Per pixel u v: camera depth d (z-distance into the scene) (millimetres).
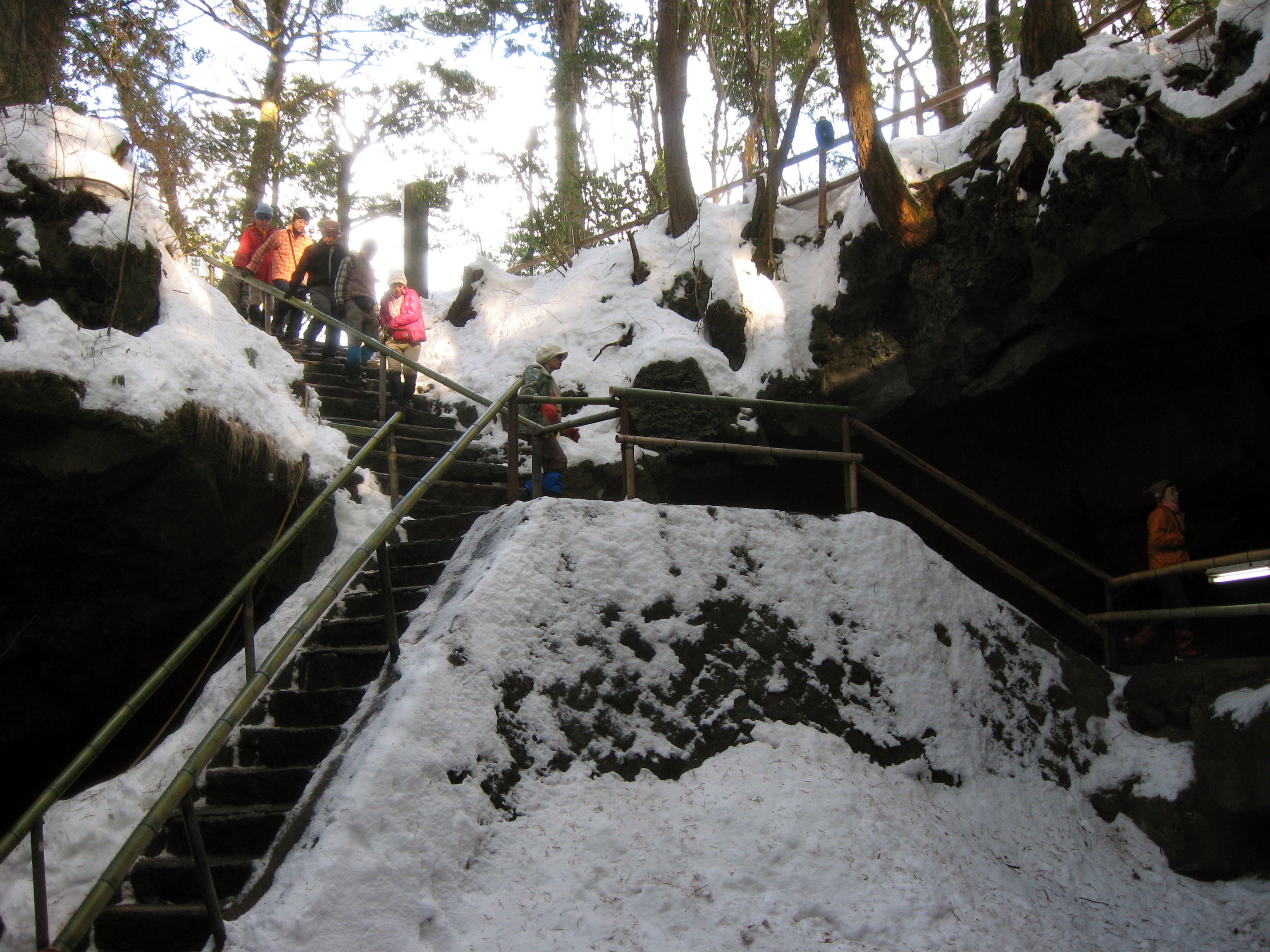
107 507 5141
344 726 4414
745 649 5191
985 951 4016
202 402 5613
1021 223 7145
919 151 8344
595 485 8523
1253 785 5051
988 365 7789
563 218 12805
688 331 9297
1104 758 5914
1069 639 8852
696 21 13594
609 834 4176
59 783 3521
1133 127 6652
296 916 3352
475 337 10508
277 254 9617
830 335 8703
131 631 5469
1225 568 5562
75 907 3990
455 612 4555
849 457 6355
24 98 6340
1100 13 10898
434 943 3572
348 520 6473
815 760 4898
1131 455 7816
